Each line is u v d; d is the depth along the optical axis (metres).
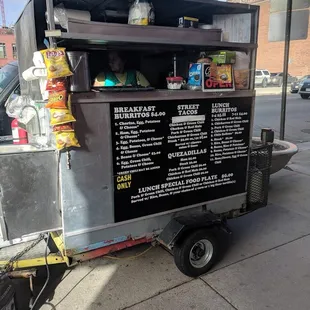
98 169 2.26
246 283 2.65
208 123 2.65
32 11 2.27
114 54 2.81
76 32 2.02
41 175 2.15
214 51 2.72
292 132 9.05
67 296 2.49
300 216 3.87
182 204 2.71
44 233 2.39
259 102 15.61
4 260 2.36
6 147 2.43
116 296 2.50
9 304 2.06
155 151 2.45
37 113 2.42
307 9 5.78
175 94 2.43
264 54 28.91
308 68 26.39
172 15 2.88
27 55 2.66
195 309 2.37
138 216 2.50
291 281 2.68
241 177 3.00
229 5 2.59
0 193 2.06
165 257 3.00
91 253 2.41
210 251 2.77
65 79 2.00
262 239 3.34
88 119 2.14
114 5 2.58
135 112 2.30
